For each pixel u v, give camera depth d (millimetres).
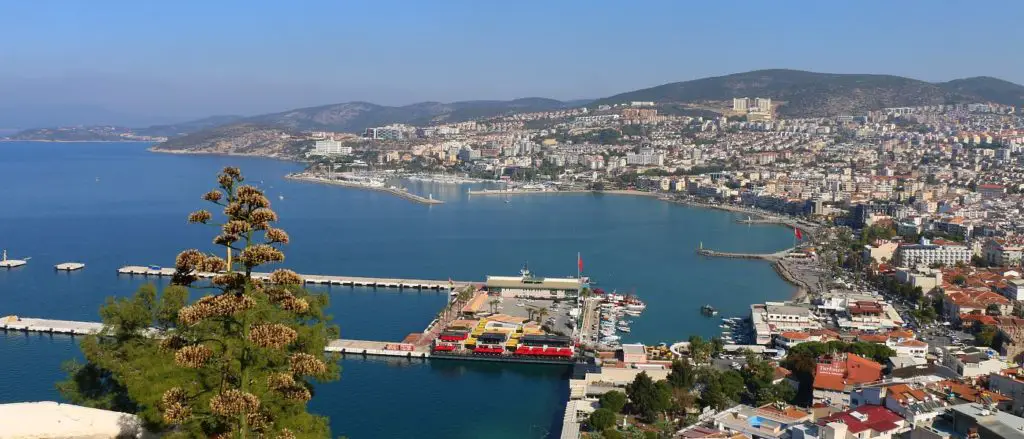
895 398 190750
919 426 176750
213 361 88875
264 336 75125
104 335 122062
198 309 73562
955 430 172750
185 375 99062
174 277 76938
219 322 87625
